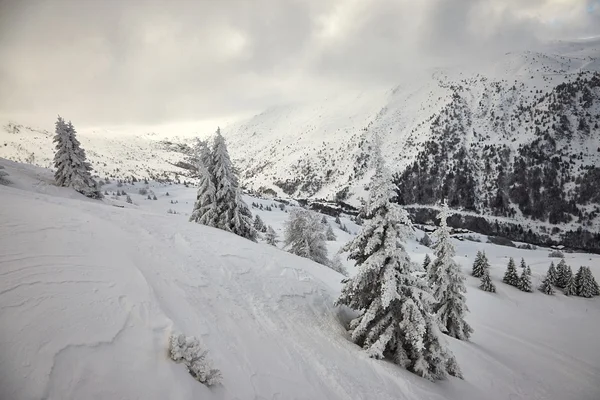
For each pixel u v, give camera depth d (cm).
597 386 2020
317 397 753
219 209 2511
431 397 1005
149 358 523
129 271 779
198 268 1148
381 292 1149
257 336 888
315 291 1508
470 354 1811
